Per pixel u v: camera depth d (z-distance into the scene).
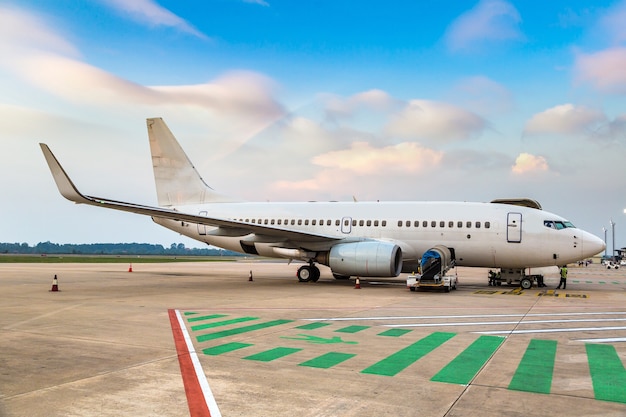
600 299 17.28
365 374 6.44
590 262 118.44
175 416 4.80
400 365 6.96
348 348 8.12
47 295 16.58
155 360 7.10
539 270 23.44
